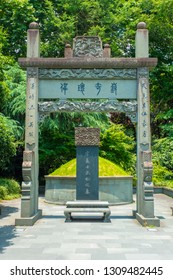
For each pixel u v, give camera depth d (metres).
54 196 16.19
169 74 23.52
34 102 11.66
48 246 8.11
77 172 12.30
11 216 12.41
